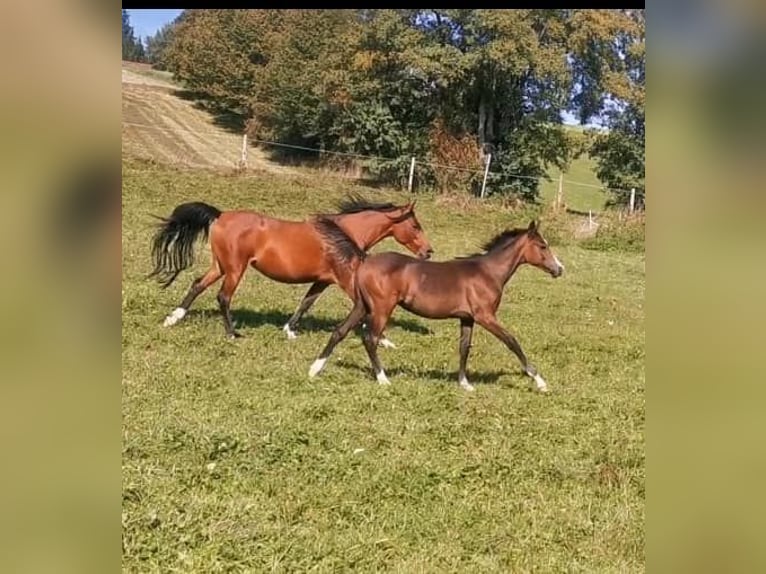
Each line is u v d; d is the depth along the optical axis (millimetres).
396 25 26031
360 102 26891
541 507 4410
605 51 26484
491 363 8352
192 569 3377
